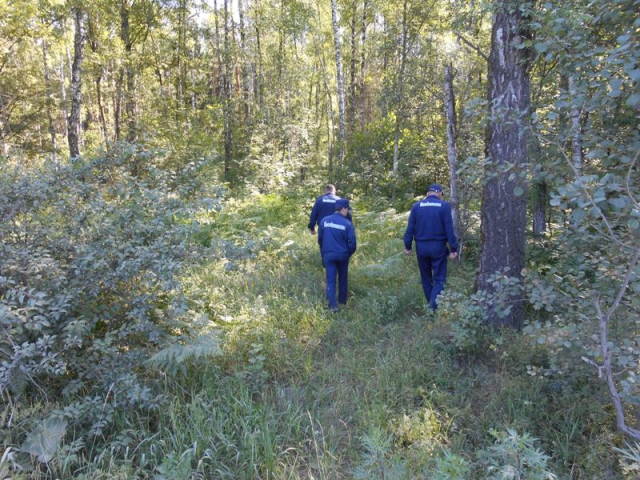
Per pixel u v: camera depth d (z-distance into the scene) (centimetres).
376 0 1669
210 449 267
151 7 1551
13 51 1655
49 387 309
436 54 1111
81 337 306
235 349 402
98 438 280
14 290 250
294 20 2170
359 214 1106
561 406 312
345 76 2702
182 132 1477
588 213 205
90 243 330
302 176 2039
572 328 244
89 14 1338
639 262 226
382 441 245
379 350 412
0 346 261
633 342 238
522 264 436
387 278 642
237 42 2108
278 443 288
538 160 269
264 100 2108
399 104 1248
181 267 330
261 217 1038
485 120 278
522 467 219
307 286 603
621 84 191
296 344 427
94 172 363
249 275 614
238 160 1880
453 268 679
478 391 343
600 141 227
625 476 245
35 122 2041
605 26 235
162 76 1811
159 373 345
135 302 321
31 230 323
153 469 258
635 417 283
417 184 1408
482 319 402
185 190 376
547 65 457
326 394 343
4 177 329
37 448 247
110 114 2305
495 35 416
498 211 429
